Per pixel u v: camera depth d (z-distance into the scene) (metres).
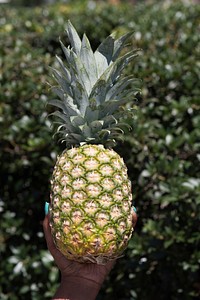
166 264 1.43
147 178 1.45
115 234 0.85
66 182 0.87
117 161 0.89
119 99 0.99
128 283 1.51
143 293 1.50
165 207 1.44
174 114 1.52
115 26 2.66
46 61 1.82
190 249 1.39
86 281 0.89
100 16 2.78
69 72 0.99
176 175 1.42
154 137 1.49
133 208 0.94
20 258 1.60
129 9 3.00
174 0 3.12
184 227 1.38
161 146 1.46
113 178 0.87
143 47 1.94
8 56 1.90
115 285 1.53
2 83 1.71
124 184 0.89
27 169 1.61
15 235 1.63
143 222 1.49
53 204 0.88
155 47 1.93
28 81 1.65
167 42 1.97
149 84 1.59
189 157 1.48
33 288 1.59
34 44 2.47
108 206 0.85
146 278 1.48
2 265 1.61
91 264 0.89
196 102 1.53
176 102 1.52
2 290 1.62
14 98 1.61
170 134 1.47
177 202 1.39
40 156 1.55
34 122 1.55
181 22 2.34
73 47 0.99
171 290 1.45
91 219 0.84
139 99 1.55
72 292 0.88
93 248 0.85
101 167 0.87
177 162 1.41
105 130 0.93
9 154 1.58
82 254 0.85
